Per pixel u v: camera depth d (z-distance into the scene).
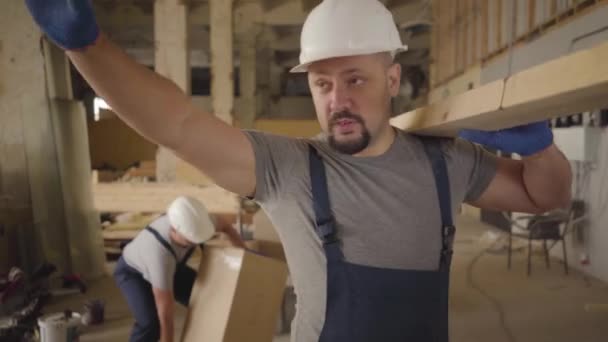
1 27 4.65
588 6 4.46
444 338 1.14
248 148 1.05
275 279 2.42
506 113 0.98
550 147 1.18
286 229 1.11
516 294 4.25
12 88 4.67
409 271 1.09
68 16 0.71
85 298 4.32
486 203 1.29
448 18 8.48
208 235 2.50
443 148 1.22
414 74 10.53
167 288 2.43
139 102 0.84
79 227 4.88
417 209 1.12
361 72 1.09
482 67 6.98
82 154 5.03
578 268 5.05
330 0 1.12
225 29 6.09
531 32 5.55
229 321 2.29
